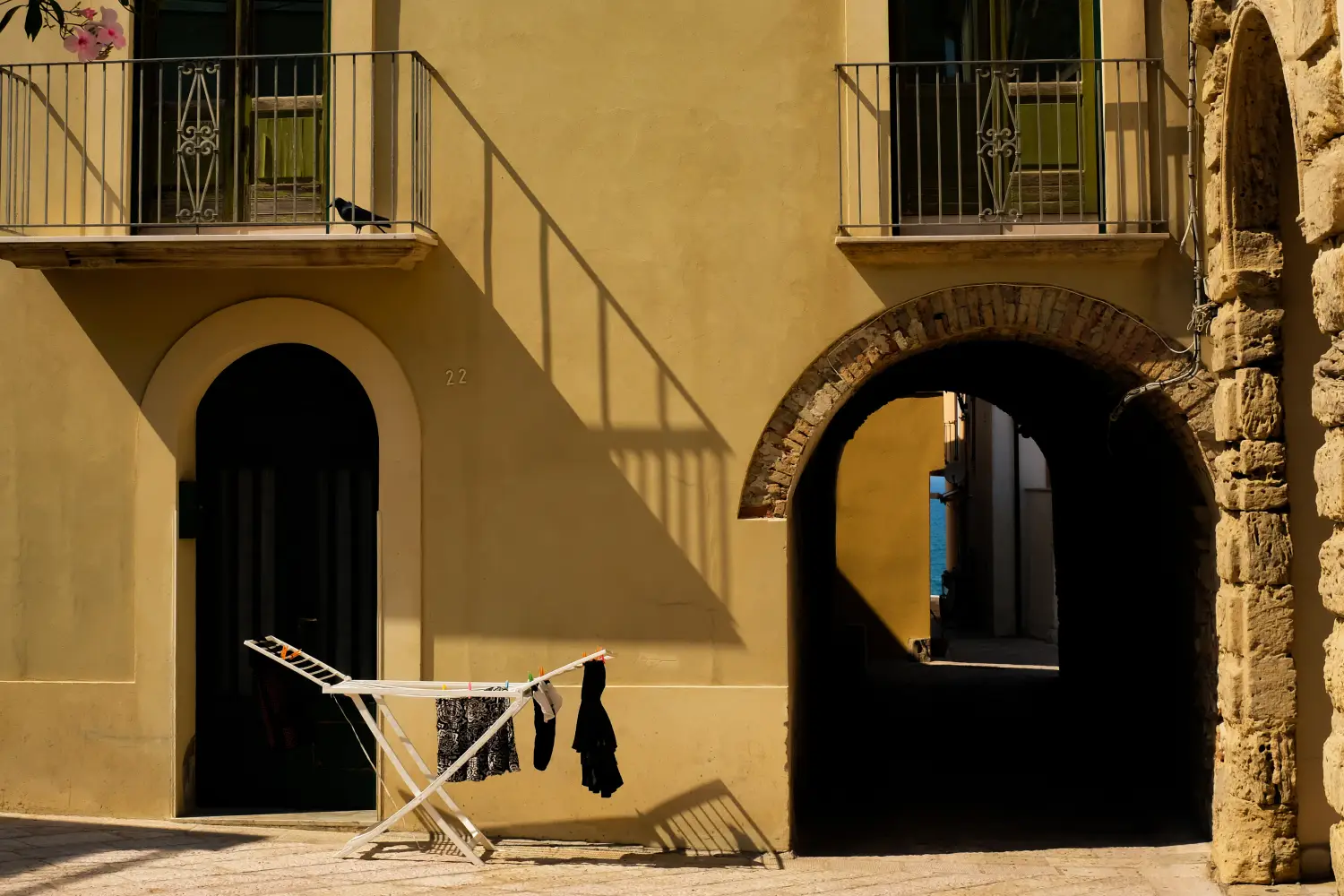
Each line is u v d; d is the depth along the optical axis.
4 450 8.78
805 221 8.53
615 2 8.62
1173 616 9.84
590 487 8.58
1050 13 8.83
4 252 8.28
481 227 8.64
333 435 9.18
